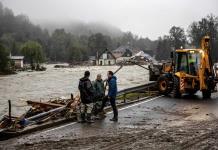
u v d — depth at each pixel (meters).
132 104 19.66
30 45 130.62
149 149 9.97
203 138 11.20
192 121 14.42
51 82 51.34
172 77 23.38
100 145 10.55
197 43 109.94
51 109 15.85
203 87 22.44
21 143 11.21
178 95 23.03
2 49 86.38
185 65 23.20
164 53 165.50
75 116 14.91
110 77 14.90
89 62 182.75
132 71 81.81
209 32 106.94
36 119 14.15
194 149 9.92
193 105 19.33
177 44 133.75
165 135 11.70
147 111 17.20
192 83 22.86
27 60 148.00
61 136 12.03
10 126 13.07
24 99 29.81
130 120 14.85
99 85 15.32
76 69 108.56
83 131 12.77
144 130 12.71
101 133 12.37
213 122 14.06
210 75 23.05
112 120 14.76
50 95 32.84
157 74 28.42
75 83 48.38
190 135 11.63
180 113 16.59
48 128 13.41
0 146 10.86
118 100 21.09
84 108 14.41
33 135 12.30
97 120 14.90
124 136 11.74
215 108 18.16
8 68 86.94
